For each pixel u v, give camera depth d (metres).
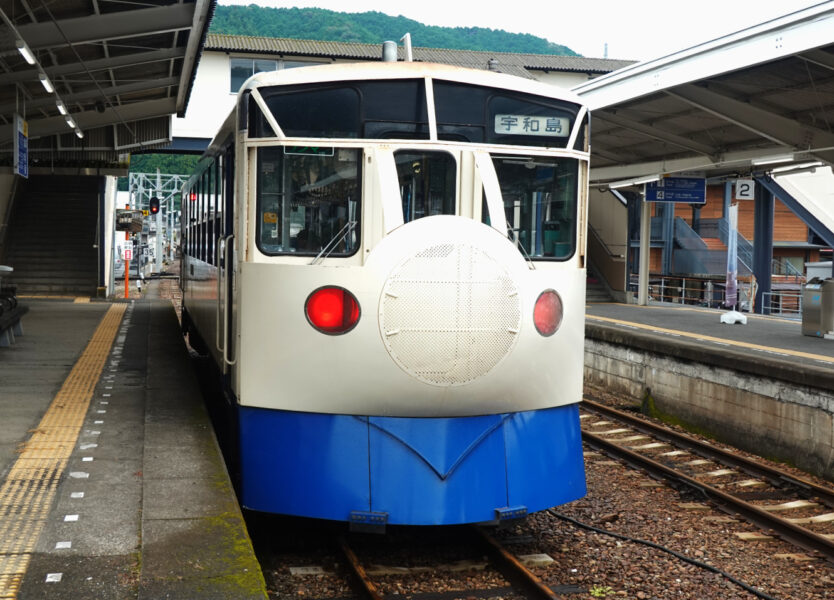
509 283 6.00
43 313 17.64
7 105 16.28
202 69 32.94
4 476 5.95
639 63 15.27
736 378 11.55
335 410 5.99
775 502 8.74
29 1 11.51
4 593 4.09
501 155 6.41
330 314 5.92
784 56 11.86
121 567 4.45
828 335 15.88
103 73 16.59
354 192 6.15
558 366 6.46
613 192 29.00
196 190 11.33
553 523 7.34
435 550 6.55
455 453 6.04
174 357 11.65
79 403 8.45
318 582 5.88
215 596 4.14
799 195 23.06
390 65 6.34
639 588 5.91
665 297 32.75
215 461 6.45
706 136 18.88
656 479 9.24
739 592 5.93
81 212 25.39
